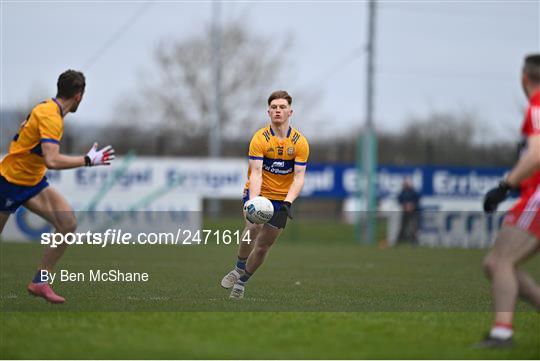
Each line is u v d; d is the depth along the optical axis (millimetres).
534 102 23188
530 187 23438
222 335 25500
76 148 126500
